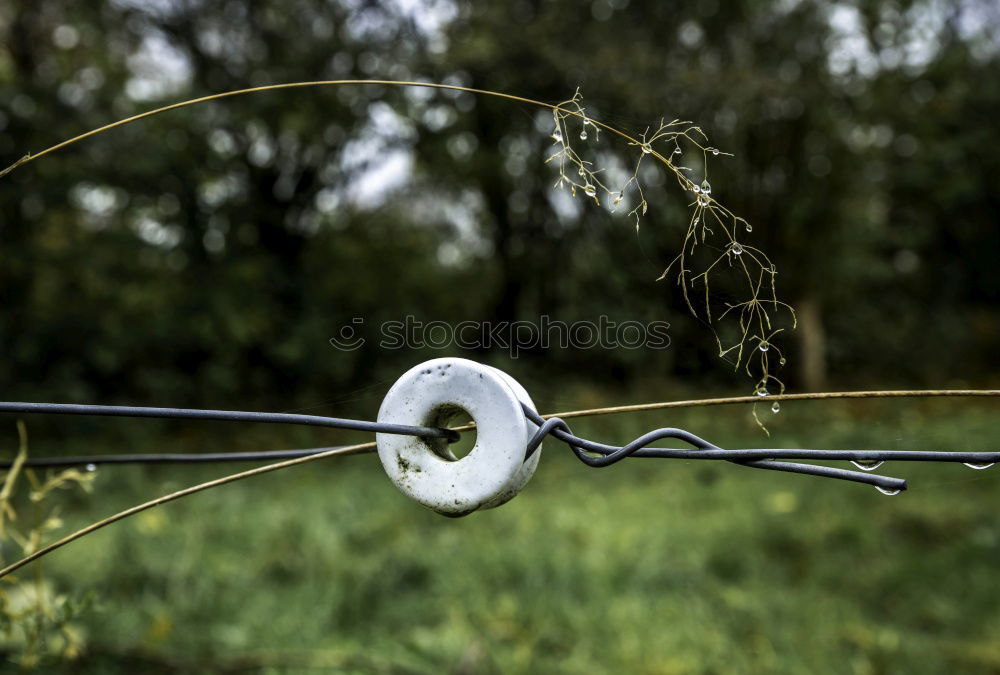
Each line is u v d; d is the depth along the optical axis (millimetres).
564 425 733
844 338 7324
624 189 809
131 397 6336
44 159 5949
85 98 6406
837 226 6574
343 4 6188
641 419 4402
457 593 3227
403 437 736
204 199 6676
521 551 3568
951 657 2861
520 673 2615
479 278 6043
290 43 6434
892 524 4148
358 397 1635
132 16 6535
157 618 2648
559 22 6309
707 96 4957
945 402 5547
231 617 2906
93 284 6430
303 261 6859
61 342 6219
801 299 5289
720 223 822
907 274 9680
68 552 3355
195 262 6559
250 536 3781
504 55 5695
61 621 1237
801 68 6785
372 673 2562
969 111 8820
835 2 7543
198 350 6543
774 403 795
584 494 4668
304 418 728
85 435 5961
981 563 3613
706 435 4414
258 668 2559
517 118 5406
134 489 4598
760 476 5016
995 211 9320
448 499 717
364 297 6598
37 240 6410
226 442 5613
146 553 3324
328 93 6230
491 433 708
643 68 5629
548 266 3115
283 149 6711
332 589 3160
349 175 6777
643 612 3074
